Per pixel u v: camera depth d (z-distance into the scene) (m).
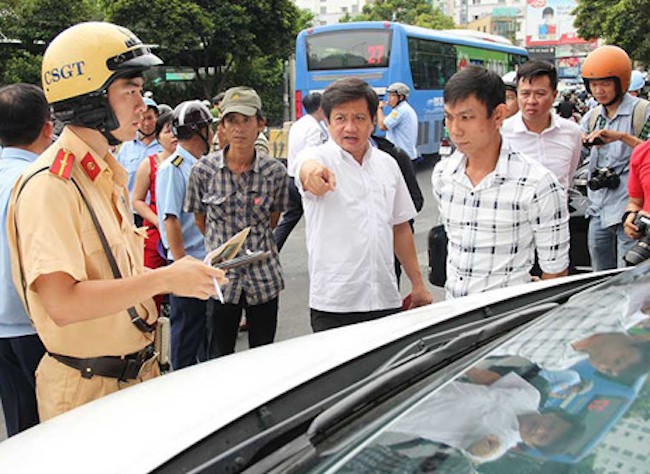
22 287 2.12
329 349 1.99
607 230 4.26
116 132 2.10
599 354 1.45
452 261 2.77
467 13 97.19
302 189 2.99
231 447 1.48
